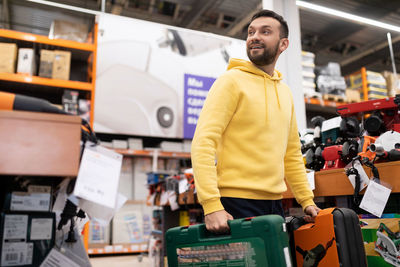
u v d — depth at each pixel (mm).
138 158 5543
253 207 1273
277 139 1370
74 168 852
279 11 3924
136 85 5422
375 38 7109
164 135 5461
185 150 5547
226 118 1317
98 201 877
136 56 5500
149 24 4289
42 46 4398
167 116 5512
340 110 2074
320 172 1902
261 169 1300
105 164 926
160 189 3604
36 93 4523
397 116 1918
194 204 2898
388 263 1520
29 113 843
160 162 5613
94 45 4477
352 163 1691
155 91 5516
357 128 2020
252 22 1449
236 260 1134
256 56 1399
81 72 4785
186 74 5734
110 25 5441
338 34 7055
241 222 1140
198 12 6453
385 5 6074
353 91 5340
